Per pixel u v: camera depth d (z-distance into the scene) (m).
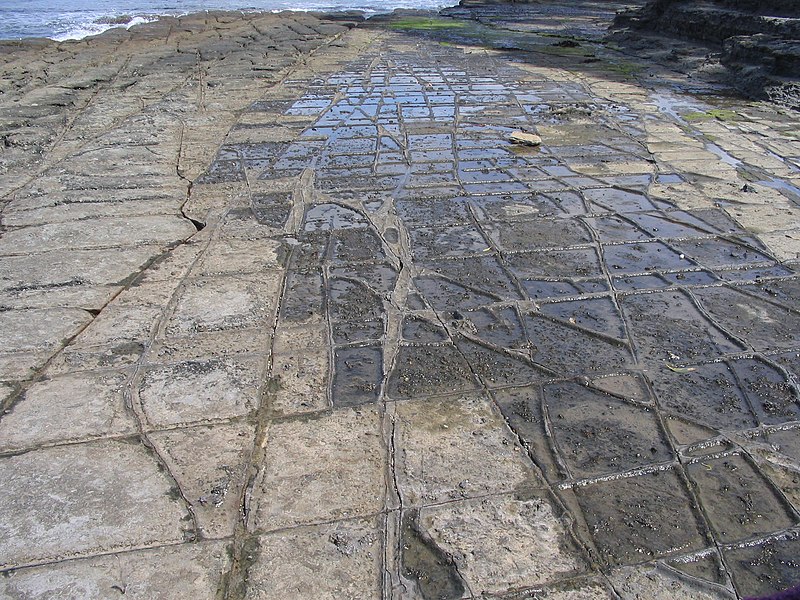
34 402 3.21
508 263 4.65
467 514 2.60
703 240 4.98
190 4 30.59
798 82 9.34
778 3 11.66
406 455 2.89
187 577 2.32
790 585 2.32
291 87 10.37
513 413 3.17
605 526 2.56
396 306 4.10
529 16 22.22
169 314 3.97
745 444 2.98
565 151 7.13
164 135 7.77
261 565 2.38
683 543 2.49
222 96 9.79
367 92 9.98
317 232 5.15
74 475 2.77
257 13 22.64
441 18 21.44
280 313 4.02
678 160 6.79
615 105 9.20
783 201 5.70
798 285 4.34
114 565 2.37
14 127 8.09
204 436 2.99
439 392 3.31
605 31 17.97
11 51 14.61
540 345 3.71
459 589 2.29
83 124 8.23
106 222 5.31
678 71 11.74
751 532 2.55
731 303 4.14
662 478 2.79
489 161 6.81
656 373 3.47
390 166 6.66
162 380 3.37
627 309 4.07
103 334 3.76
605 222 5.32
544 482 2.76
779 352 3.64
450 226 5.25
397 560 2.40
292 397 3.26
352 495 2.68
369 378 3.41
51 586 2.29
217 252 4.80
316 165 6.70
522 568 2.37
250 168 6.61
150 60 12.88
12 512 2.59
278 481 2.75
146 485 2.72
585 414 3.17
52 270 4.50
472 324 3.91
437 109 8.92
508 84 10.62
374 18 21.45
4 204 5.69
